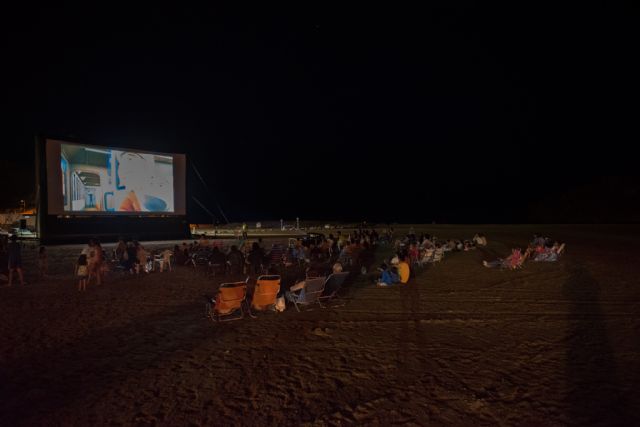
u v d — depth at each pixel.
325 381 5.18
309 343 6.70
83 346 6.66
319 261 17.08
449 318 8.17
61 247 23.38
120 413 4.38
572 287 11.23
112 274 14.50
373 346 6.51
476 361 5.81
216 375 5.41
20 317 8.53
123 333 7.38
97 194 25.61
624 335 6.93
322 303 9.56
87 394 4.86
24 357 6.16
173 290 11.49
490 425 4.07
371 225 53.34
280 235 36.78
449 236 33.06
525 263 16.34
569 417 4.20
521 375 5.30
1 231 39.34
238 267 14.39
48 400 4.71
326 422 4.15
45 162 23.55
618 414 4.24
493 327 7.50
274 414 4.33
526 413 4.29
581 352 6.12
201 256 16.59
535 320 7.95
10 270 12.21
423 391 4.86
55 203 23.97
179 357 6.11
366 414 4.31
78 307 9.43
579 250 21.56
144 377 5.36
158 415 4.33
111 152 26.25
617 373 5.31
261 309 8.80
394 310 8.88
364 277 13.37
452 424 4.09
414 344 6.59
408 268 11.96
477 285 11.70
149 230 28.48
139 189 27.70
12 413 4.41
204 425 4.12
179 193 30.06
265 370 5.56
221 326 7.79
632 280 12.23
